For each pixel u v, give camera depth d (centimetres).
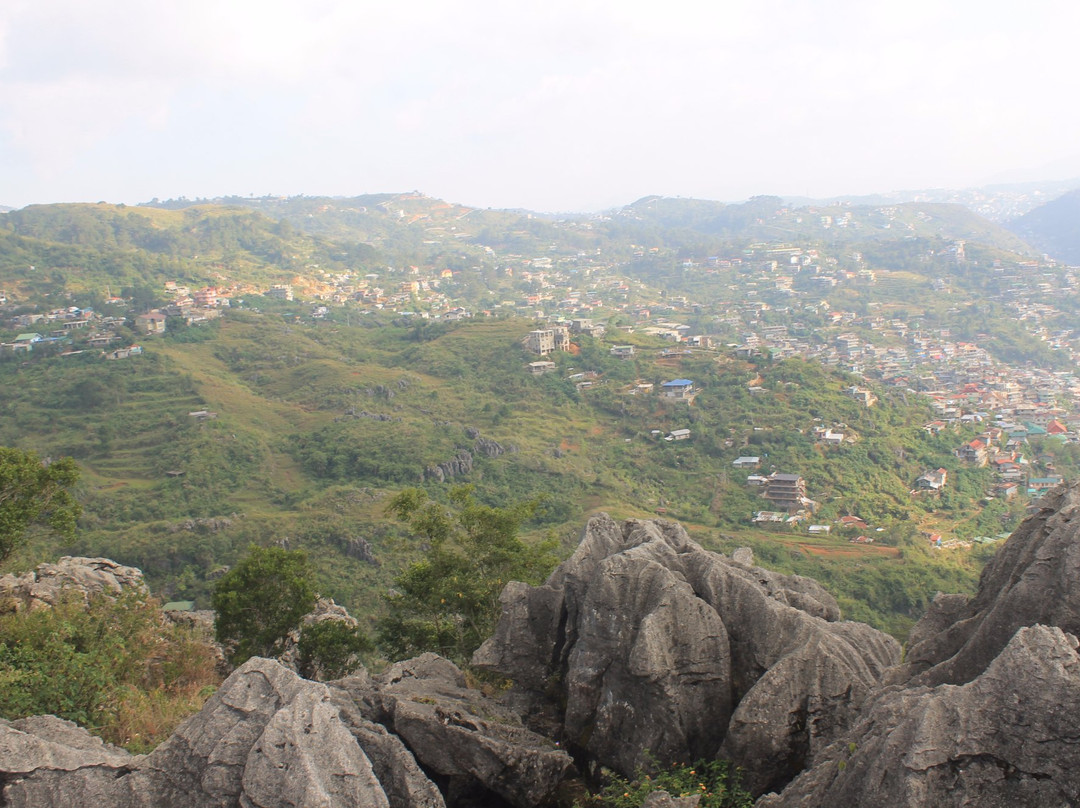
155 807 802
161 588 6391
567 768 1074
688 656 1059
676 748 1030
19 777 791
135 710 1389
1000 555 1033
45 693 1267
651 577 1131
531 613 1321
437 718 1052
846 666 1004
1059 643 704
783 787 960
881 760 724
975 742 696
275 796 752
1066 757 666
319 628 1981
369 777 777
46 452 9412
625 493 8581
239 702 845
